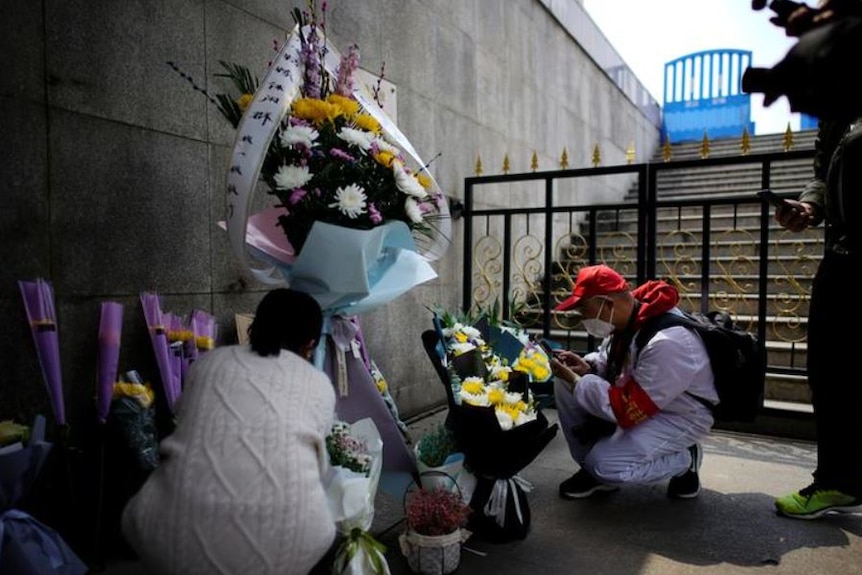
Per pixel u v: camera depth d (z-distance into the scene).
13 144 2.11
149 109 2.57
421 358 4.60
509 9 6.21
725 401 2.71
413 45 4.52
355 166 2.12
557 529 2.55
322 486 1.72
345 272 2.07
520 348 3.11
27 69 2.15
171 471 1.51
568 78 7.88
